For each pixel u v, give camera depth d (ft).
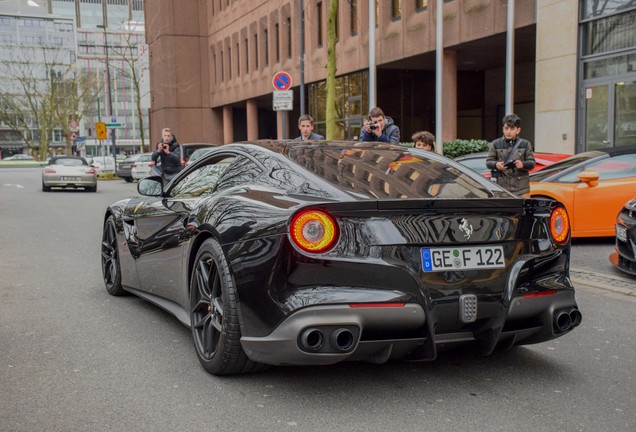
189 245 13.35
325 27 91.15
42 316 17.06
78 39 423.64
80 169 74.13
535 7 53.11
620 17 44.98
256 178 12.88
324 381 12.05
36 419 10.32
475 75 88.02
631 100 44.60
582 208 27.78
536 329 11.71
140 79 154.81
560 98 49.83
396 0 74.79
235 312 11.37
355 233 10.48
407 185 12.05
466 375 12.43
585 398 11.26
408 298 10.49
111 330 15.66
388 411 10.64
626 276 21.83
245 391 11.53
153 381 12.07
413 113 85.46
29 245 30.76
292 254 10.40
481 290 11.01
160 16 145.28
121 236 18.22
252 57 121.08
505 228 11.35
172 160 41.47
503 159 25.58
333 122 48.06
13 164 226.79
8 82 242.78
